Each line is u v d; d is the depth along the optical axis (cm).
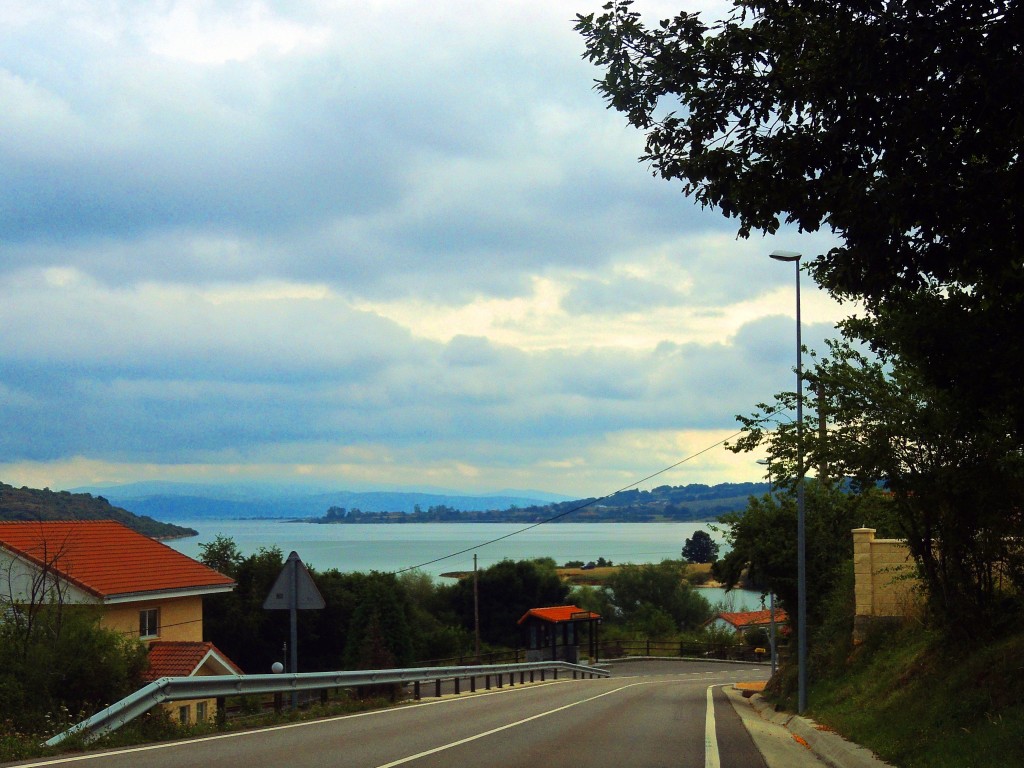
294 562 1650
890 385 1493
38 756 1073
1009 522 1422
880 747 1253
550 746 1313
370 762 1088
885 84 930
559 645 6475
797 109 1045
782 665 3288
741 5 1073
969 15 894
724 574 3306
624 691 3069
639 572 11019
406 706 2033
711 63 1077
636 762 1170
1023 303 1032
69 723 1512
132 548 3341
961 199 918
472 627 8806
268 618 5344
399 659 5341
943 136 925
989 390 1065
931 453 1470
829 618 2741
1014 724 1040
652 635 8525
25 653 1759
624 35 1093
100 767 991
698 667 6419
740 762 1220
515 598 8956
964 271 1009
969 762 994
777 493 3045
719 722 1833
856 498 1727
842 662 2303
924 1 892
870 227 952
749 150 1075
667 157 1127
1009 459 1383
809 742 1536
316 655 5612
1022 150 945
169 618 3231
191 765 1022
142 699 1297
